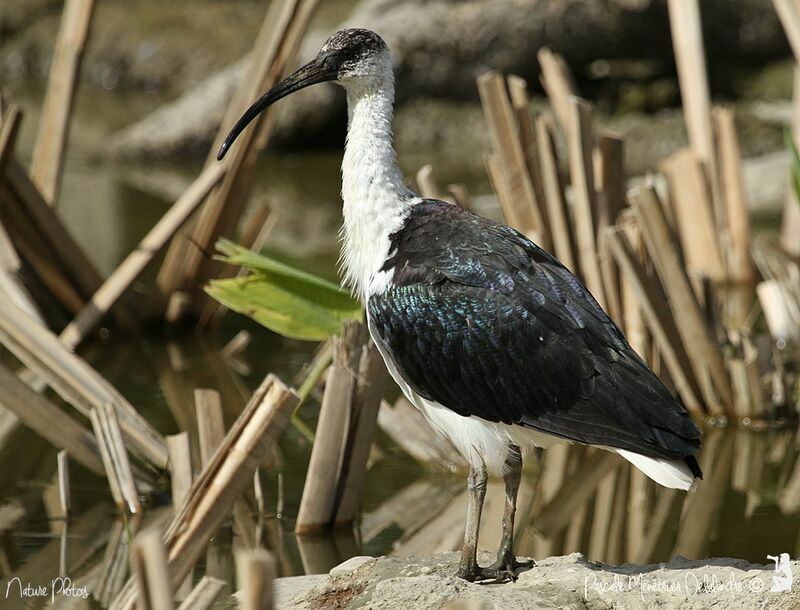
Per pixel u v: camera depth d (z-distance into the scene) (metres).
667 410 7.97
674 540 10.71
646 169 24.44
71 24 15.70
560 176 13.20
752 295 16.95
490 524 11.12
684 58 16.81
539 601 7.85
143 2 33.06
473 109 27.45
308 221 21.52
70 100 15.74
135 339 16.11
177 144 25.95
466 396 8.51
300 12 15.11
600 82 26.92
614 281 13.08
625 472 12.34
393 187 9.09
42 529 10.81
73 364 11.72
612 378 8.06
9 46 33.50
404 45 26.92
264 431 8.76
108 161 25.89
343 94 27.09
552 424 8.25
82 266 15.74
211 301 16.34
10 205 15.18
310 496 10.59
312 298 12.02
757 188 20.75
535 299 8.30
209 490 8.74
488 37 26.78
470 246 8.60
